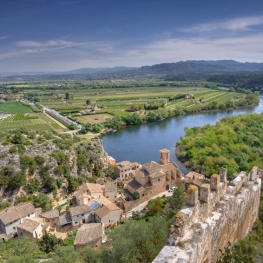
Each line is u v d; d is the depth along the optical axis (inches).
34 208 2822.3
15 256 1828.2
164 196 3331.7
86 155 4377.5
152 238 1311.5
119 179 4087.1
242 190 1315.2
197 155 4581.7
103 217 2655.0
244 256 1027.3
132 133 7268.7
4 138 3725.4
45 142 3978.8
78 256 1707.7
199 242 808.9
